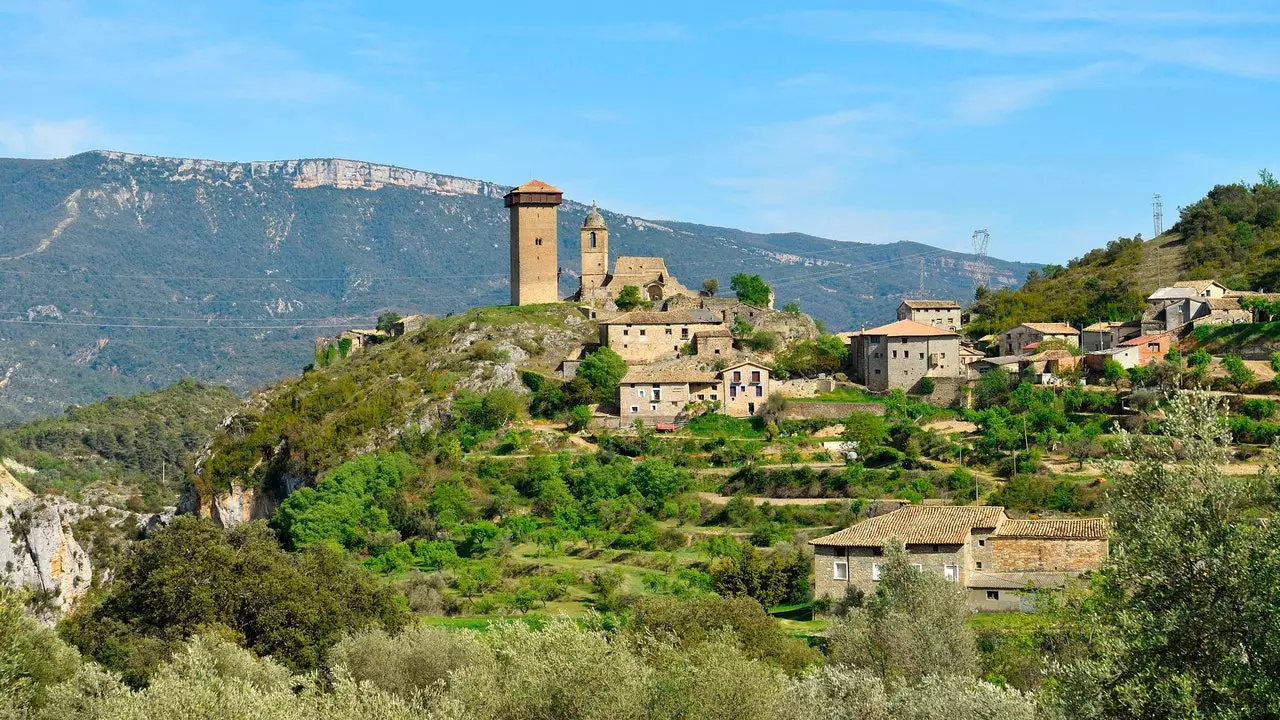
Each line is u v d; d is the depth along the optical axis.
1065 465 147.12
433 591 126.00
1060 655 69.12
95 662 80.94
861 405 179.00
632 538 145.00
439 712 60.50
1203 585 43.31
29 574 120.25
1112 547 46.91
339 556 130.00
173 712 59.47
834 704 64.00
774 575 118.12
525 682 63.97
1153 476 46.19
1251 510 45.47
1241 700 40.38
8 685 60.50
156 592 93.19
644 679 64.12
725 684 61.91
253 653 88.06
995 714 58.28
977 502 137.12
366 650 78.62
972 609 97.75
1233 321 189.50
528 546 149.88
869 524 110.56
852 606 96.31
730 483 159.75
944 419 174.25
